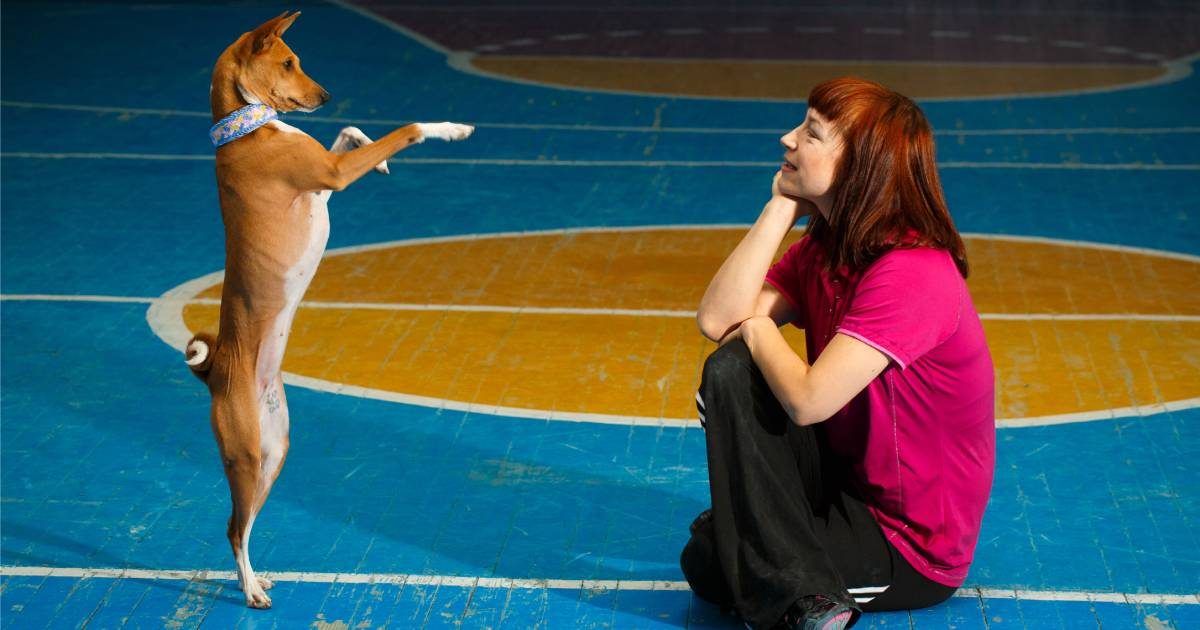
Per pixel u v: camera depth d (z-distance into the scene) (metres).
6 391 8.51
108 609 5.88
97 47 22.28
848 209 5.09
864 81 5.17
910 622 5.62
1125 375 8.64
